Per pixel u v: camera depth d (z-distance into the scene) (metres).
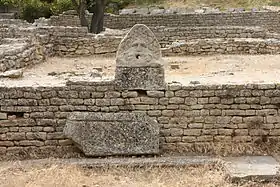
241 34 20.44
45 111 10.09
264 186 8.55
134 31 10.00
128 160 9.62
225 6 34.16
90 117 9.93
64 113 10.09
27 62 14.97
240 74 13.56
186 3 35.56
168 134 10.13
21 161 9.79
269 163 9.35
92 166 9.44
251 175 8.69
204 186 8.54
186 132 10.12
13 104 10.07
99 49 18.12
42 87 10.05
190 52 18.16
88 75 12.86
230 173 8.83
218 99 10.02
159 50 10.08
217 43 18.16
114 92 10.04
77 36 18.03
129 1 35.84
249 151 9.95
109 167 9.41
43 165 9.45
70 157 9.99
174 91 10.02
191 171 9.20
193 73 14.10
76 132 9.89
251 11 28.41
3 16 31.38
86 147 9.86
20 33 17.48
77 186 8.52
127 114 9.95
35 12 31.95
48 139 10.16
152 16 28.72
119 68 10.01
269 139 10.12
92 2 29.56
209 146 10.09
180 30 20.45
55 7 31.69
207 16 28.38
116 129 9.88
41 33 17.59
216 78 12.51
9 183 8.59
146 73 9.99
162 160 9.56
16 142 10.18
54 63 16.16
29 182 8.64
